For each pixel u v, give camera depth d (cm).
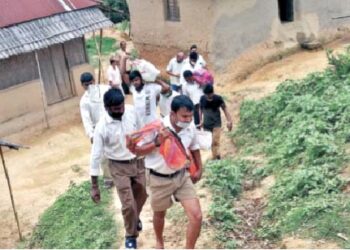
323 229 705
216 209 832
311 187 816
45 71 1491
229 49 1633
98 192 722
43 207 1112
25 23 1406
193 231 628
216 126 1100
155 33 1723
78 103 1555
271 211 818
